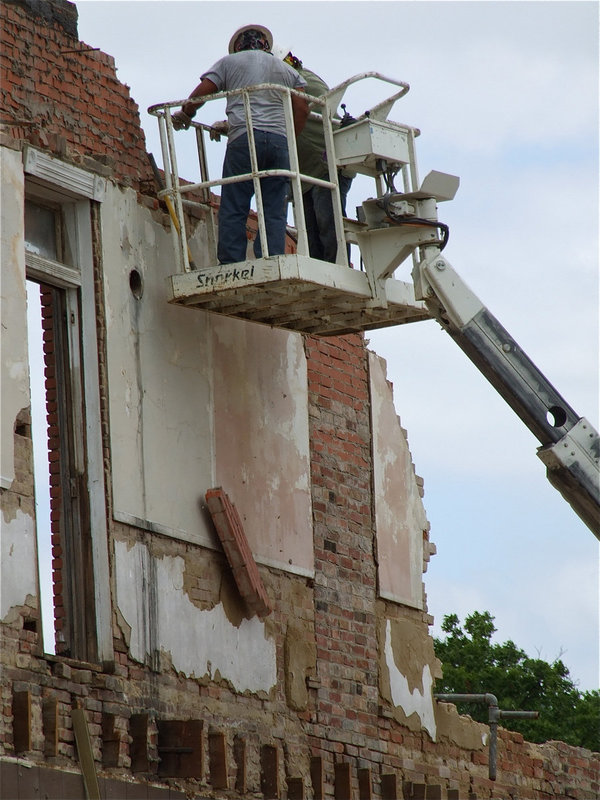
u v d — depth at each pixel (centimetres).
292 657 4819
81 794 3878
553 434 4353
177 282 4359
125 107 4516
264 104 4444
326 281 4303
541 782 5984
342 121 4500
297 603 4897
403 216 4362
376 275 4434
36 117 4184
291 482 4950
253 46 4531
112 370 4259
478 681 11000
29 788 3716
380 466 5438
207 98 4356
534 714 5681
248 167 4441
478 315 4384
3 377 3850
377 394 5488
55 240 4275
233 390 4747
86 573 4141
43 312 4278
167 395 4466
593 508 4328
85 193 4256
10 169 3981
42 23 4269
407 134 4553
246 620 4650
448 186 4384
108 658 4088
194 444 4547
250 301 4431
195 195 4691
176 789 4212
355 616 5166
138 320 4397
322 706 4928
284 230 4491
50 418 4222
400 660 5362
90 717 3988
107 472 4178
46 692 3850
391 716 5238
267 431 4875
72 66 4347
